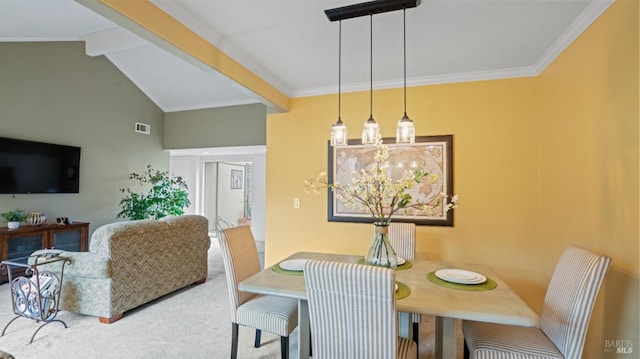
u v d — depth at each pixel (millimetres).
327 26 2232
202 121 6520
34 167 4508
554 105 2553
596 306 1956
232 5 1978
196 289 3785
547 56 2615
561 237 2438
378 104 3334
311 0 1924
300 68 2979
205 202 7848
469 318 1442
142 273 3131
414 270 2135
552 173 2586
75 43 5078
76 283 2906
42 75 4672
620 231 1747
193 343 2500
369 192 1883
